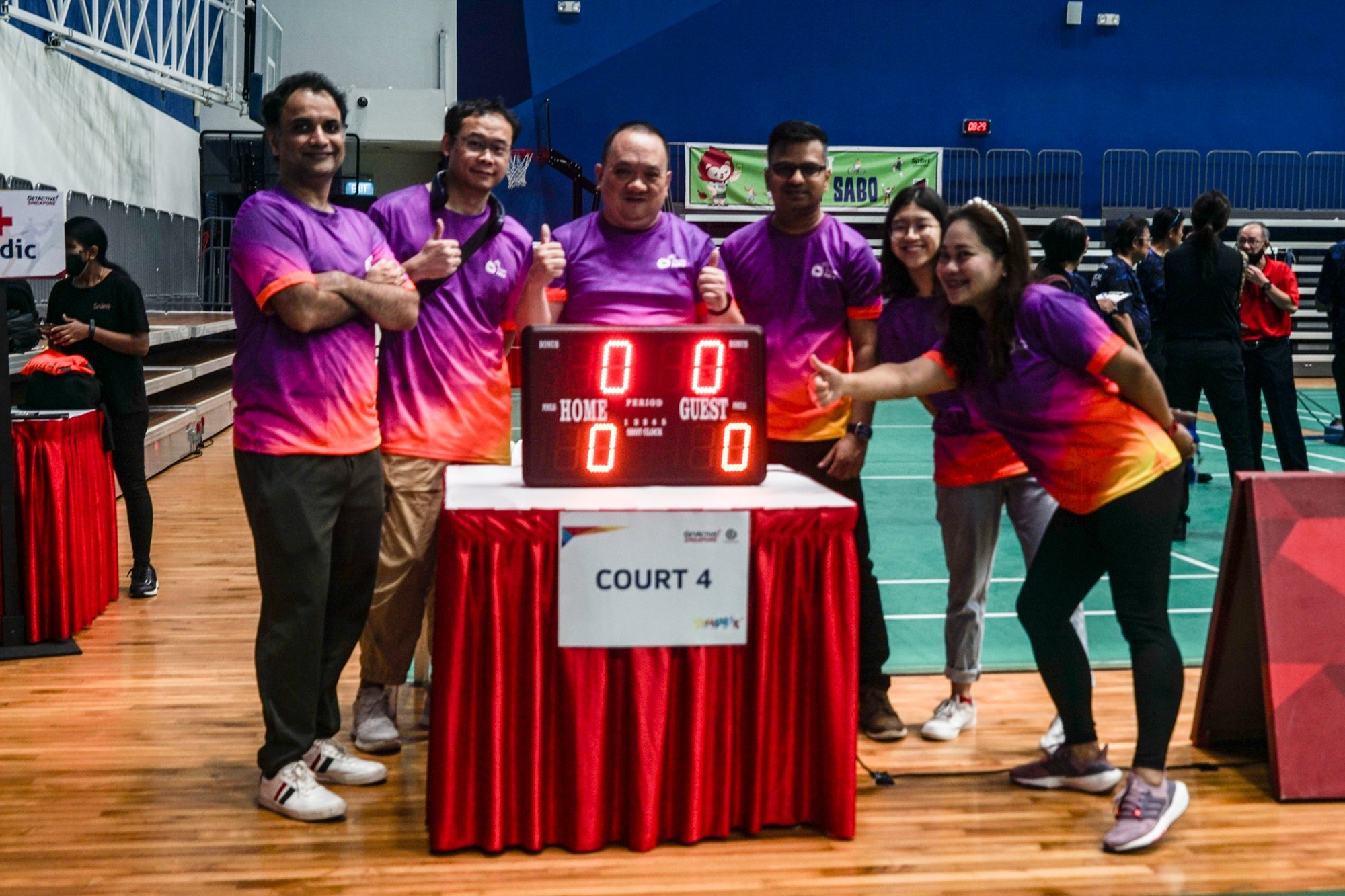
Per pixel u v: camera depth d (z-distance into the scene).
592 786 2.80
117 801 3.08
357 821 2.97
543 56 16.12
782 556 2.87
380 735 3.42
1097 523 2.97
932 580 5.74
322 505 2.97
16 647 4.43
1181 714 3.80
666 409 3.03
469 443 3.45
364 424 3.05
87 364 4.93
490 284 3.44
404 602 3.41
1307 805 3.12
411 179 16.78
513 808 2.82
